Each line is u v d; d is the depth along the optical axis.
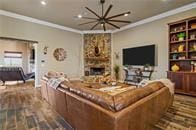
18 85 7.32
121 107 1.52
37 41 6.70
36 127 2.49
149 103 2.00
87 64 8.70
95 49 8.53
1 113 3.17
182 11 5.27
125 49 7.59
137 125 1.71
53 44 7.35
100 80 4.66
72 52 8.20
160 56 6.01
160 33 6.00
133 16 6.22
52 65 7.33
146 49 6.48
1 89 6.15
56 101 3.10
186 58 4.89
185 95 4.80
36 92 5.49
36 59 6.73
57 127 2.48
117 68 8.02
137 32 7.04
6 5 5.08
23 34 6.19
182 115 3.01
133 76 7.05
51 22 7.05
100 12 5.68
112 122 1.40
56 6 5.16
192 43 4.96
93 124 1.73
